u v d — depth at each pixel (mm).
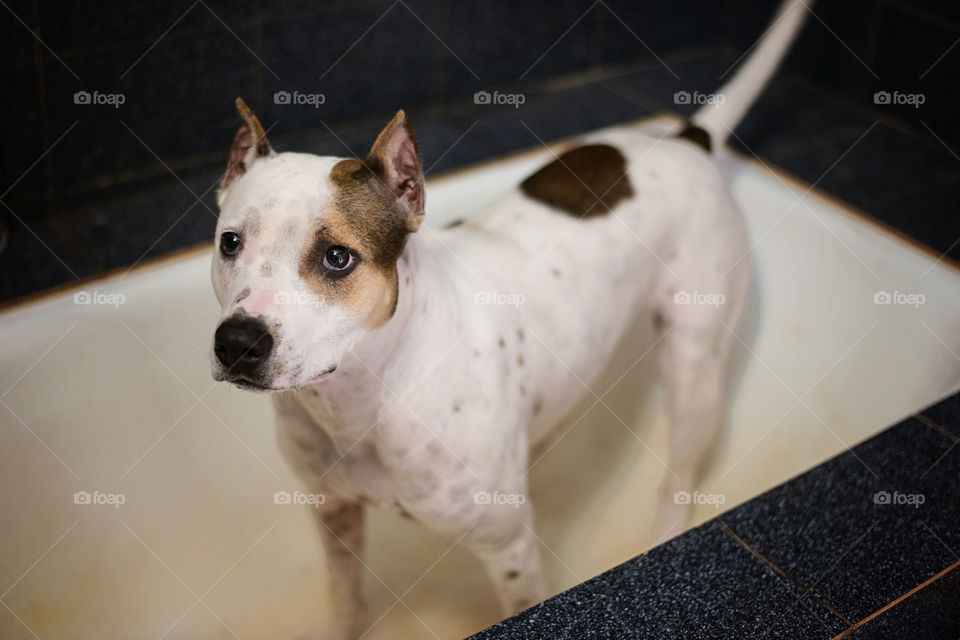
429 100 2729
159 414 2025
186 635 1887
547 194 1811
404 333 1405
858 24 2736
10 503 1871
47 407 1904
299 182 1275
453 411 1490
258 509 2078
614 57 2965
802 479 1481
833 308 2361
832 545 1377
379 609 1879
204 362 2051
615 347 1853
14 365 1866
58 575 1896
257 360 1217
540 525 2084
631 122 2713
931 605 1352
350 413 1451
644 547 2098
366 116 2654
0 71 2055
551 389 1715
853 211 2383
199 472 2061
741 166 2523
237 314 1223
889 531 1400
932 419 1611
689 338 1928
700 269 1896
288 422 1553
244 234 1269
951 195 2445
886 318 2266
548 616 1259
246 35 2348
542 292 1683
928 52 2598
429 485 1528
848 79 2814
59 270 2041
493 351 1555
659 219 1832
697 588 1306
